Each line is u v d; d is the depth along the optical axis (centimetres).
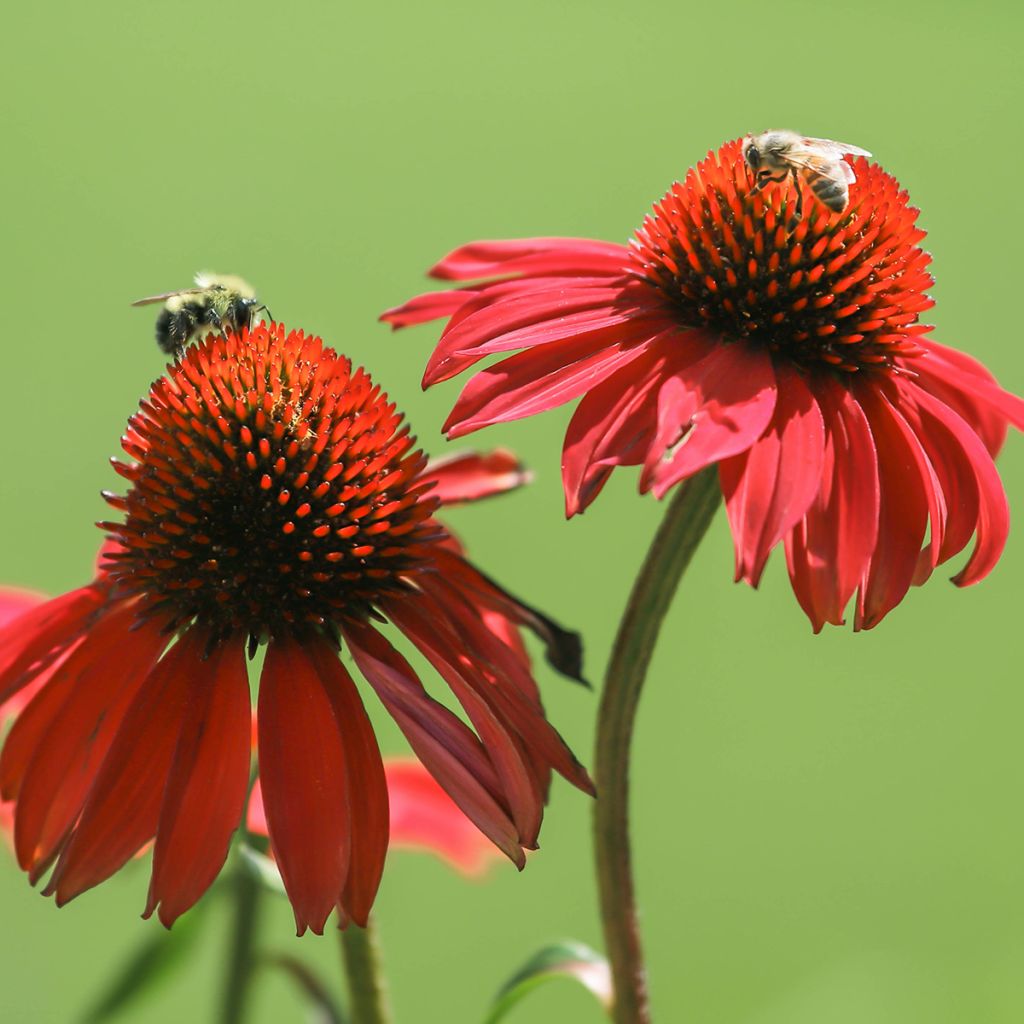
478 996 108
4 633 67
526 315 67
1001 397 67
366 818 65
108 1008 71
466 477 70
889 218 67
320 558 67
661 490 64
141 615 67
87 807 65
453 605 67
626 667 67
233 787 65
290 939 99
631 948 68
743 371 66
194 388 67
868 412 67
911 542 66
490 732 65
